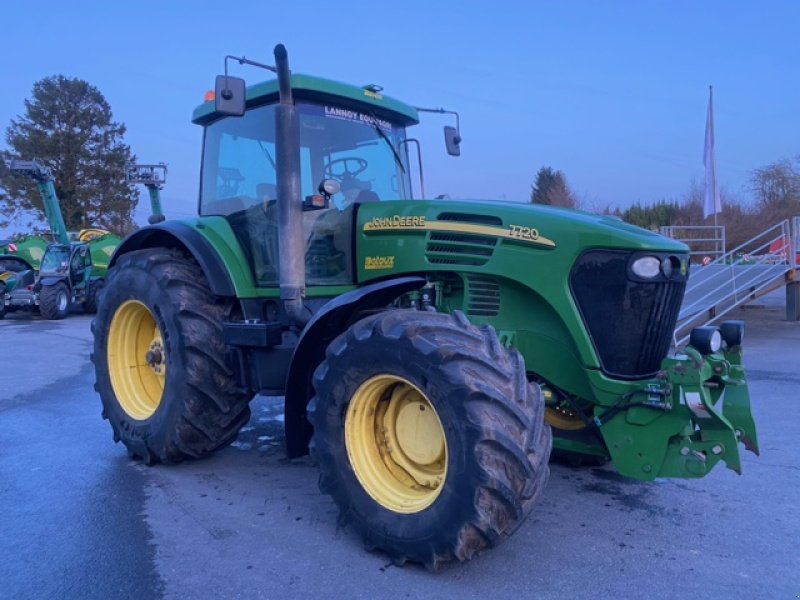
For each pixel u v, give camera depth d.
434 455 3.22
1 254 19.27
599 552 3.34
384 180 4.81
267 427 5.87
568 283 3.58
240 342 4.24
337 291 4.33
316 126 4.43
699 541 3.48
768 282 11.38
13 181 42.69
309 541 3.49
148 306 4.64
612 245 3.51
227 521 3.76
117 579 3.11
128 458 4.96
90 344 11.73
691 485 4.31
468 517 2.87
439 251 3.94
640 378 3.61
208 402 4.43
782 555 3.32
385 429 3.40
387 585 3.02
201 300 4.50
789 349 9.71
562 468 4.62
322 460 3.41
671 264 3.65
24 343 11.89
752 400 6.62
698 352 3.36
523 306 3.75
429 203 4.05
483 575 3.11
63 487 4.33
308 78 4.30
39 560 3.30
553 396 3.91
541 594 2.94
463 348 3.02
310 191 4.35
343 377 3.32
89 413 6.45
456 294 3.96
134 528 3.68
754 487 4.28
